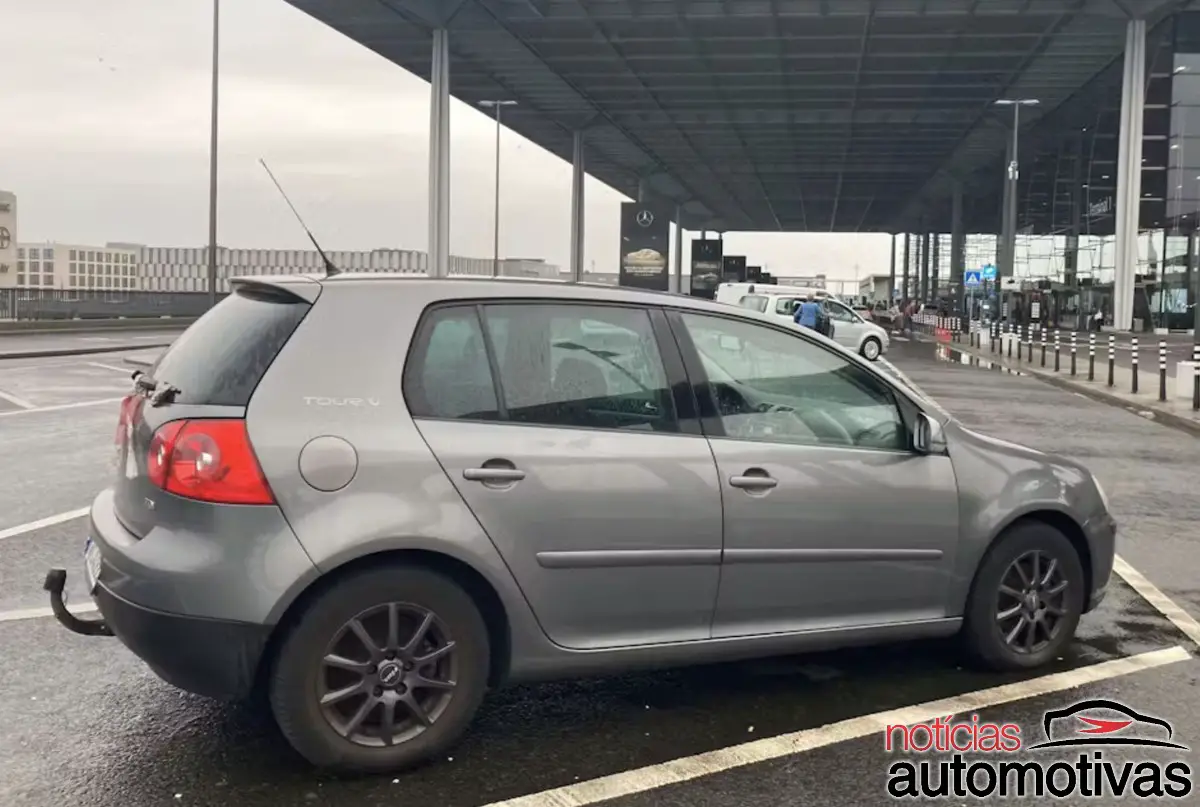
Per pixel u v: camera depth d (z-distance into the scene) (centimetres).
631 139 6303
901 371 2653
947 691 462
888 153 6556
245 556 347
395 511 360
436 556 371
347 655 363
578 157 6006
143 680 460
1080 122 5347
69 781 365
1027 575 485
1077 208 5500
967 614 471
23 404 1523
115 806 348
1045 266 6156
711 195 9306
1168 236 4628
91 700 437
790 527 422
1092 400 1945
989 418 1623
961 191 7856
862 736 414
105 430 1256
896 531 445
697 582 409
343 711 365
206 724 414
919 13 3541
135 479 372
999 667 482
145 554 352
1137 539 785
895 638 455
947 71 4331
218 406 361
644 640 404
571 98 5159
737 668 489
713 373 428
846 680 474
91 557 392
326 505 355
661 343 420
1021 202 6769
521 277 430
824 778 378
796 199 9475
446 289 395
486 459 376
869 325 3334
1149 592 630
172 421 360
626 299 421
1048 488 484
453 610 373
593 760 389
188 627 345
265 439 354
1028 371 2638
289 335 373
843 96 4841
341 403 367
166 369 396
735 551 412
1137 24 3662
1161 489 1009
